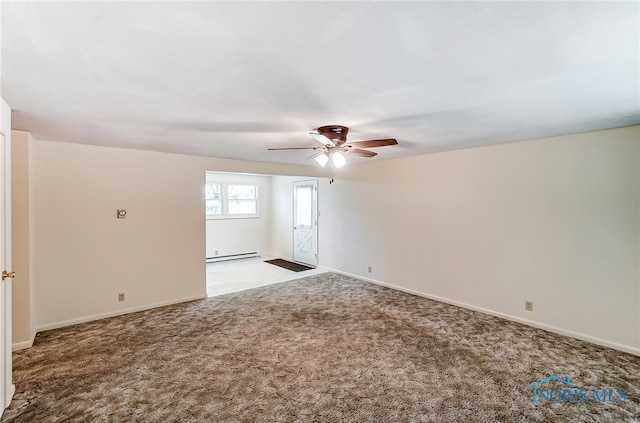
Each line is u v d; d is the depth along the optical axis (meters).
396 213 4.94
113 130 2.83
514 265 3.61
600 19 1.12
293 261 7.37
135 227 3.92
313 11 1.07
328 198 6.27
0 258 1.95
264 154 4.28
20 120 2.48
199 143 3.46
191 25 1.16
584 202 3.09
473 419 1.99
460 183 4.10
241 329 3.41
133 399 2.19
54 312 3.40
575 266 3.16
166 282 4.19
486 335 3.24
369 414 2.04
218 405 2.13
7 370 2.08
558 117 2.47
